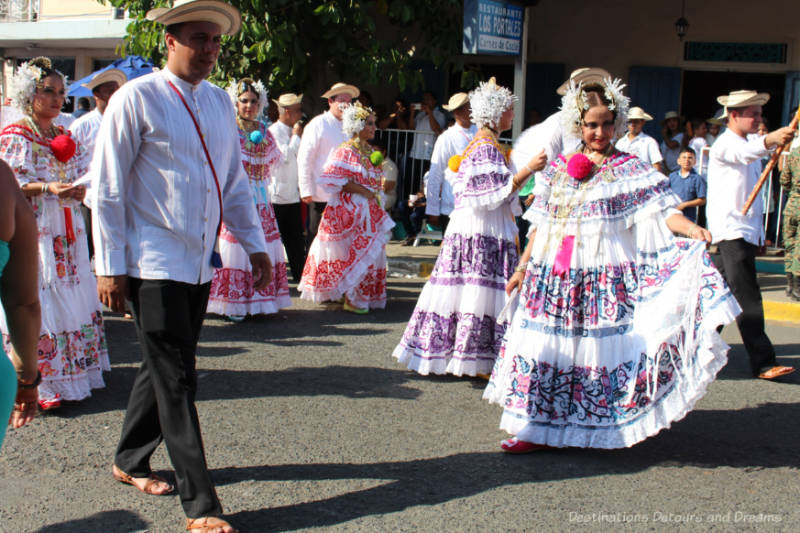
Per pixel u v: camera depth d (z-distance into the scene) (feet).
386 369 20.75
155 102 12.12
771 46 45.14
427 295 19.66
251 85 25.23
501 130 19.54
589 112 14.75
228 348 22.49
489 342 19.24
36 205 16.96
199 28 12.11
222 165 12.91
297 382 19.48
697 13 45.93
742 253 20.35
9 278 9.25
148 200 12.22
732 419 17.35
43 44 55.57
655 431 14.15
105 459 14.70
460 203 19.06
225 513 12.60
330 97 29.30
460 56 43.04
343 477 14.02
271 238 25.86
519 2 31.22
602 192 14.76
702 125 39.93
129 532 12.04
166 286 12.07
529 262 15.52
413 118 43.34
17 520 12.35
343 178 26.55
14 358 9.59
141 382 13.26
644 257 14.73
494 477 14.10
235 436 15.88
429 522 12.38
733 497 13.43
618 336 14.62
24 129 17.01
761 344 20.45
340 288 27.04
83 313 18.08
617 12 47.16
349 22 38.70
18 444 15.29
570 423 14.82
